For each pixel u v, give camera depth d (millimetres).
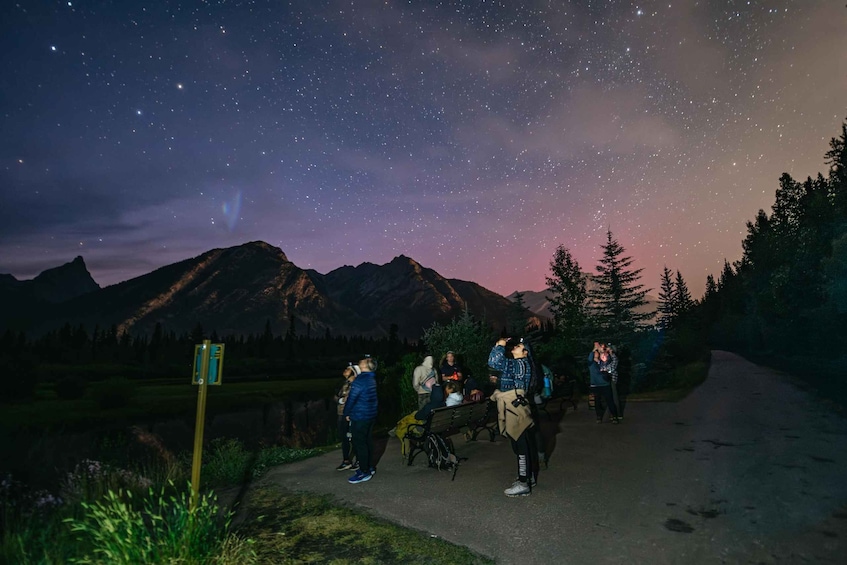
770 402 12750
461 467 7418
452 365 10312
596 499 5613
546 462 7168
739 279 69500
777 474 6246
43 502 6301
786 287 39156
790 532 4469
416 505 5672
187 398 46188
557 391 12133
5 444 13938
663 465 6945
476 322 15430
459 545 4523
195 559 3906
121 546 3797
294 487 6723
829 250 33406
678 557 4098
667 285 81812
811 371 22359
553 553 4273
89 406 38031
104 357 104438
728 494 5586
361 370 7062
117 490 7113
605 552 4254
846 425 9258
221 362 4699
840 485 5711
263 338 171500
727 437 8625
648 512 5141
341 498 6062
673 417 11047
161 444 23938
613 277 20828
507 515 5227
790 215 49312
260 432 28156
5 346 100188
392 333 195875
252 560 4129
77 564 4242
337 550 4500
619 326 20188
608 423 10602
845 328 31281
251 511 5750
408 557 4309
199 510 4453
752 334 54344
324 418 34906
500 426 6062
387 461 8102
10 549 4629
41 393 44844
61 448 15133
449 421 7938
